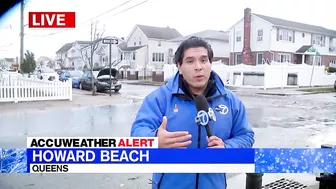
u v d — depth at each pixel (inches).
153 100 65.4
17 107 414.3
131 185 144.9
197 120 62.0
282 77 613.9
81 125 294.2
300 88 636.7
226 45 428.8
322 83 628.7
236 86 516.4
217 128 63.7
